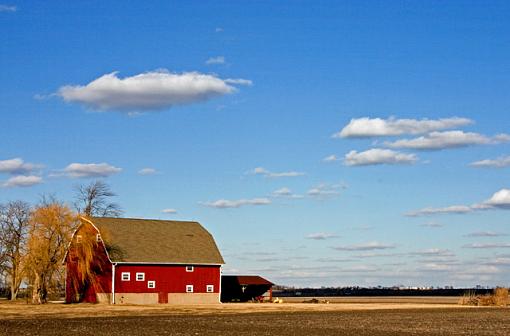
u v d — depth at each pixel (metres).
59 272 86.69
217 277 97.38
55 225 85.94
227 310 79.50
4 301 92.00
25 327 51.88
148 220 100.81
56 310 73.75
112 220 96.31
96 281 89.88
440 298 164.25
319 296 189.75
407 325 57.19
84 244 89.56
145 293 90.94
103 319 61.34
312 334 48.34
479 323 60.00
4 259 92.56
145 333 47.53
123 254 90.44
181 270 94.31
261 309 82.94
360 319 64.81
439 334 49.03
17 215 92.31
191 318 63.72
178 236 99.69
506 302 104.06
